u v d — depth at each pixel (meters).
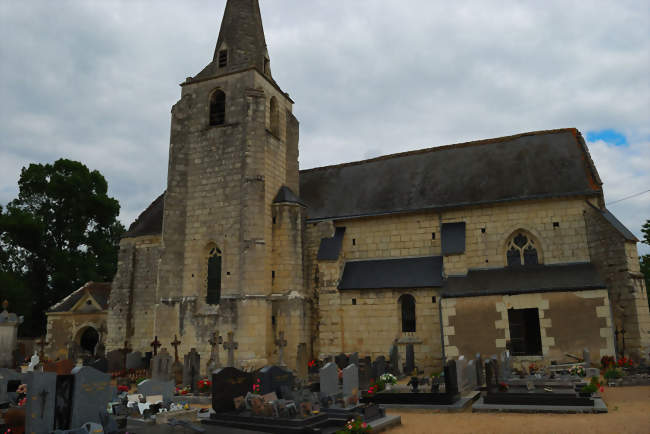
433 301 29.81
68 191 56.69
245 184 31.77
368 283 31.48
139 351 35.41
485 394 20.58
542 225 29.70
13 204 56.88
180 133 34.53
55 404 13.86
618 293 26.58
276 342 28.42
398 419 16.48
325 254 32.97
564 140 33.06
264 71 36.09
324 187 38.09
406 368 28.55
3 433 13.52
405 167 36.78
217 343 26.66
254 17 36.88
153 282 37.69
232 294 30.55
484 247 30.67
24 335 53.47
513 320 27.89
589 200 29.02
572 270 27.77
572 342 25.09
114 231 62.09
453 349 27.05
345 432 14.23
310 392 19.38
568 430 14.29
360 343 30.83
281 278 31.73
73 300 44.50
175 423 16.33
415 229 32.84
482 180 32.72
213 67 35.62
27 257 54.84
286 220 32.56
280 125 36.03
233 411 17.56
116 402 18.80
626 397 19.11
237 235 31.45
